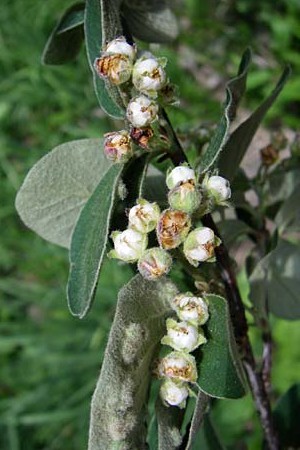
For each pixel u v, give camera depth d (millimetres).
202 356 166
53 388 582
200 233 164
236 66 621
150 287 168
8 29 687
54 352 588
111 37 174
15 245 640
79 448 562
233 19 642
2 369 600
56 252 625
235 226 221
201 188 166
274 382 484
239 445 256
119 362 160
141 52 178
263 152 225
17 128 680
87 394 569
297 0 607
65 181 197
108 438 159
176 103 177
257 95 592
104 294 581
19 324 606
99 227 166
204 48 639
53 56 205
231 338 166
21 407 574
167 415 175
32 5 690
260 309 214
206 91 620
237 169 201
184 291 183
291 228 228
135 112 167
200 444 217
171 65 617
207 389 162
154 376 171
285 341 490
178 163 180
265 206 228
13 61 685
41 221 199
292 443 232
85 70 656
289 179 228
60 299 610
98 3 177
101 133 636
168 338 164
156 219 164
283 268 220
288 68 191
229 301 193
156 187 194
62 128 654
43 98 667
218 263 192
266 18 623
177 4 645
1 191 649
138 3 204
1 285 620
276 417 233
